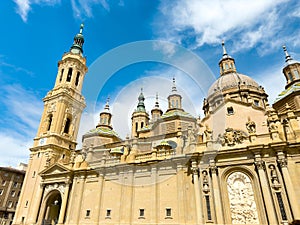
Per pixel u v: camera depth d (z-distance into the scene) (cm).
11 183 6397
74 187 3566
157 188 2933
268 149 2553
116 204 3078
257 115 3055
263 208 2352
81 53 5716
